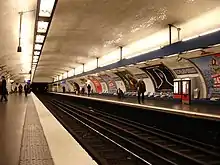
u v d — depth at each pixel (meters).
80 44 17.42
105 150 9.15
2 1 8.47
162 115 13.44
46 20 10.76
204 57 13.76
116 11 10.38
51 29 13.37
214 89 14.18
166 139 11.29
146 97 22.27
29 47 17.67
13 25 11.72
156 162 7.88
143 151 9.18
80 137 11.32
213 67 13.72
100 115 21.08
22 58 23.38
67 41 16.47
